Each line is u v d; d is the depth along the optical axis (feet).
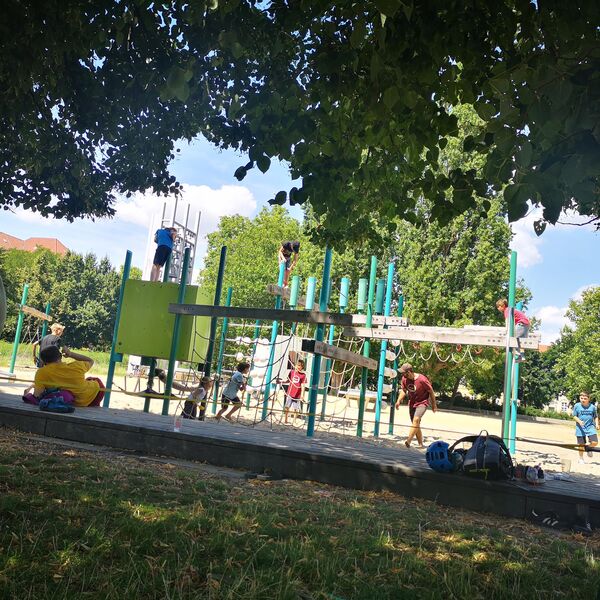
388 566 14.70
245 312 40.06
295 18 15.78
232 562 13.69
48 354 40.34
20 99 23.59
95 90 22.68
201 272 175.42
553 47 11.62
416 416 42.24
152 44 20.80
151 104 23.90
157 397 37.14
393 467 26.58
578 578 15.67
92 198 33.45
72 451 28.81
